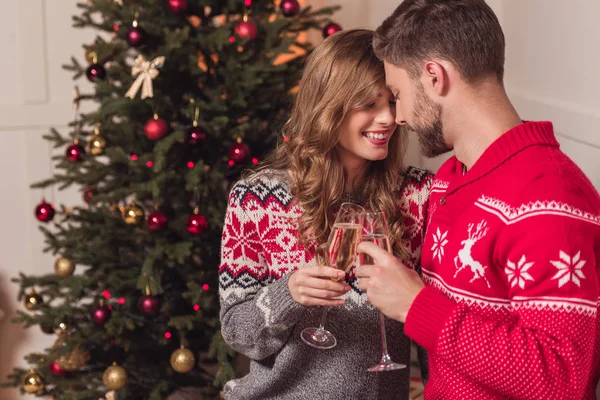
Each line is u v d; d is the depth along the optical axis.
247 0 2.62
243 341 1.58
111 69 2.67
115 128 2.67
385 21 1.40
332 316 1.59
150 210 2.89
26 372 3.01
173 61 2.56
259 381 1.65
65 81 3.51
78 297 2.76
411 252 1.68
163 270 2.76
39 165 3.51
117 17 2.59
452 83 1.29
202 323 2.71
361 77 1.53
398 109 1.41
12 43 3.43
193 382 2.90
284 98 2.73
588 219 1.15
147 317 2.77
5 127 3.46
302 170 1.62
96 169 2.69
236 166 2.69
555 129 2.08
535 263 1.13
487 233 1.22
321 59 1.59
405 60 1.33
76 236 2.72
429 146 1.38
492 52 1.27
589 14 1.86
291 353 1.60
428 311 1.19
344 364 1.59
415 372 3.12
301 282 1.42
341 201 1.66
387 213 1.64
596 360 1.31
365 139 1.58
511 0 2.45
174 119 2.68
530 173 1.20
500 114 1.29
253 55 2.68
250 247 1.66
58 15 3.46
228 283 1.65
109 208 2.81
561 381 1.09
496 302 1.24
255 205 1.65
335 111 1.56
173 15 2.61
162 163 2.46
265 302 1.51
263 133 2.78
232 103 2.61
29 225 3.53
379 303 1.26
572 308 1.10
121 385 2.66
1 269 3.52
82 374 2.91
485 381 1.16
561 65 2.05
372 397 1.60
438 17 1.28
